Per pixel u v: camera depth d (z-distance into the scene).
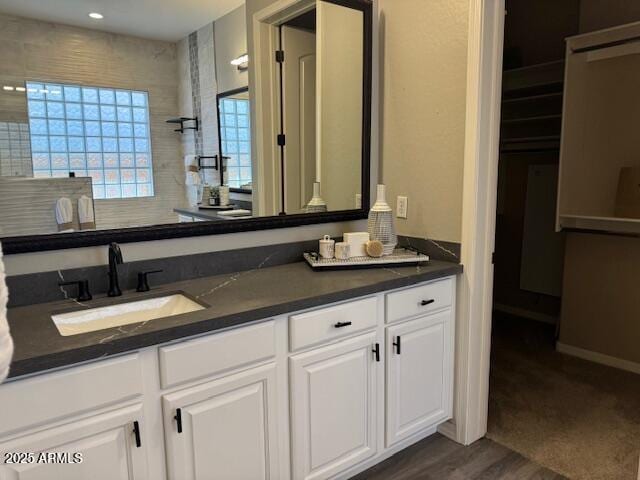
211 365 1.47
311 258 2.19
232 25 2.02
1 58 1.54
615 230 3.09
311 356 1.74
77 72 1.68
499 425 2.46
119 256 1.67
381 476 2.04
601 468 2.10
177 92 1.91
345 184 2.46
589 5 3.18
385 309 1.96
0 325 0.48
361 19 2.38
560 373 3.10
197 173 1.99
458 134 2.15
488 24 2.04
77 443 1.26
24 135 1.59
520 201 4.14
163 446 1.42
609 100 3.12
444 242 2.27
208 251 2.02
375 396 1.98
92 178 1.73
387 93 2.46
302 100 2.27
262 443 1.64
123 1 1.76
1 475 1.16
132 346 1.29
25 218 1.61
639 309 3.06
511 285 4.31
